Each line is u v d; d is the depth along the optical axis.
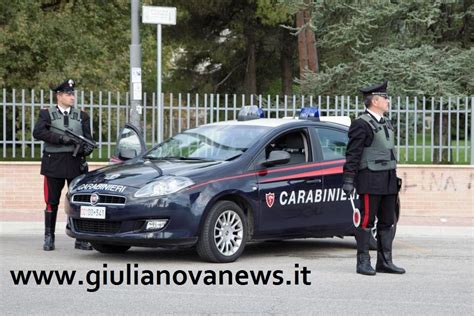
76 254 12.51
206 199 11.29
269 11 42.81
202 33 47.66
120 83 31.61
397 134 18.61
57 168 12.79
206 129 13.03
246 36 47.34
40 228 15.73
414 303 9.02
